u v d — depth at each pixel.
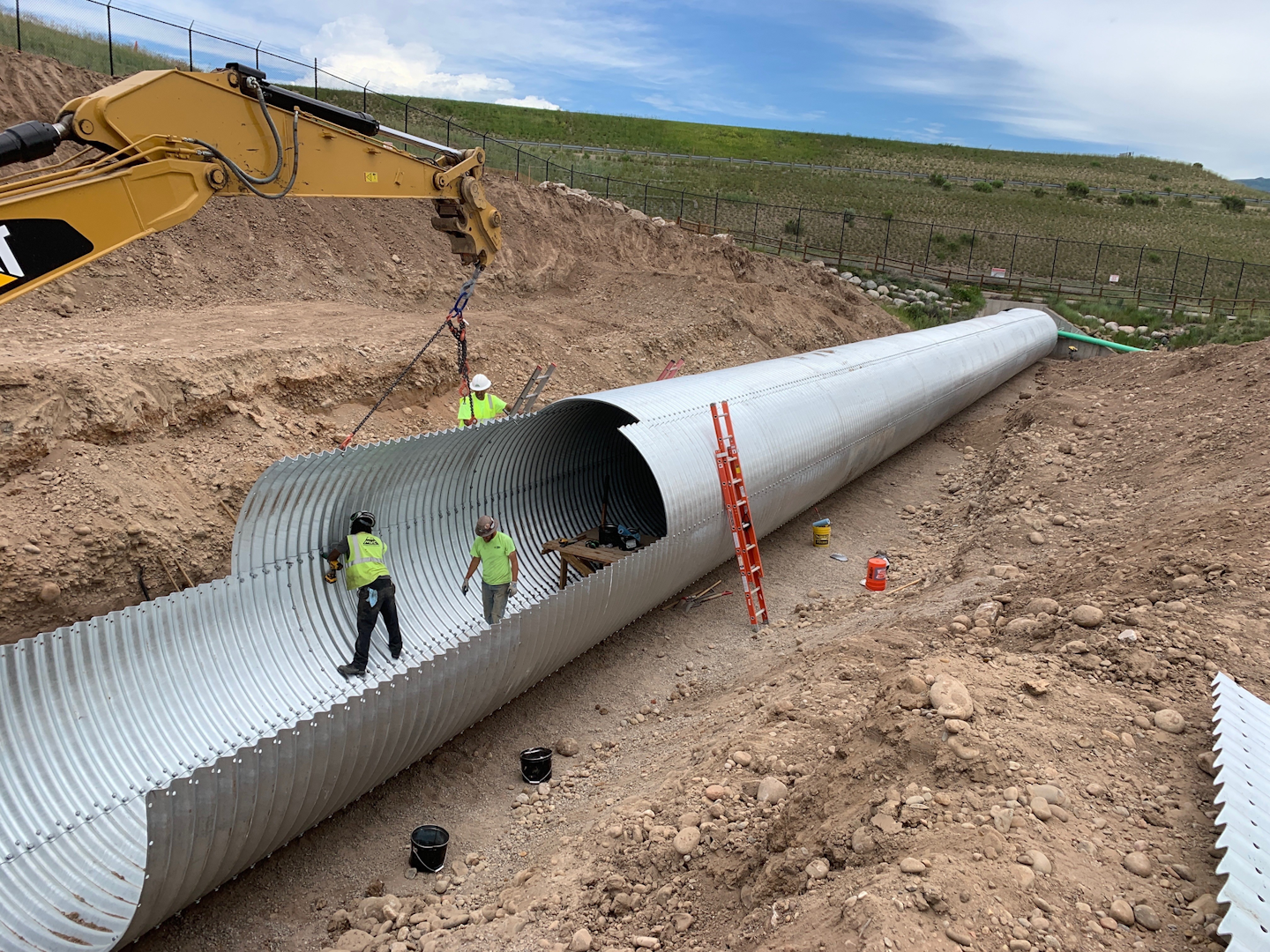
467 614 9.69
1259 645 6.14
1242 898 3.80
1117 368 21.58
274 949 5.63
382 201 19.47
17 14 18.38
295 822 5.92
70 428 8.80
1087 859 4.21
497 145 37.25
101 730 6.66
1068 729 5.20
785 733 6.27
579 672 9.12
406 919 5.71
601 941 4.84
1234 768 4.66
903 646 7.50
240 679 7.66
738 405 11.18
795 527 13.32
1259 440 11.85
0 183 5.45
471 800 7.21
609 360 17.84
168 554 8.73
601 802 6.58
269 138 6.83
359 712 5.84
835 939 3.84
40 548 7.83
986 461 16.42
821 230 45.88
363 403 12.59
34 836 5.92
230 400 10.59
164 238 14.78
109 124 5.85
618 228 25.95
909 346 17.27
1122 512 11.27
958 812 4.48
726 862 5.07
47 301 12.42
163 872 4.92
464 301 9.62
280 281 16.17
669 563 9.23
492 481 10.76
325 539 8.72
